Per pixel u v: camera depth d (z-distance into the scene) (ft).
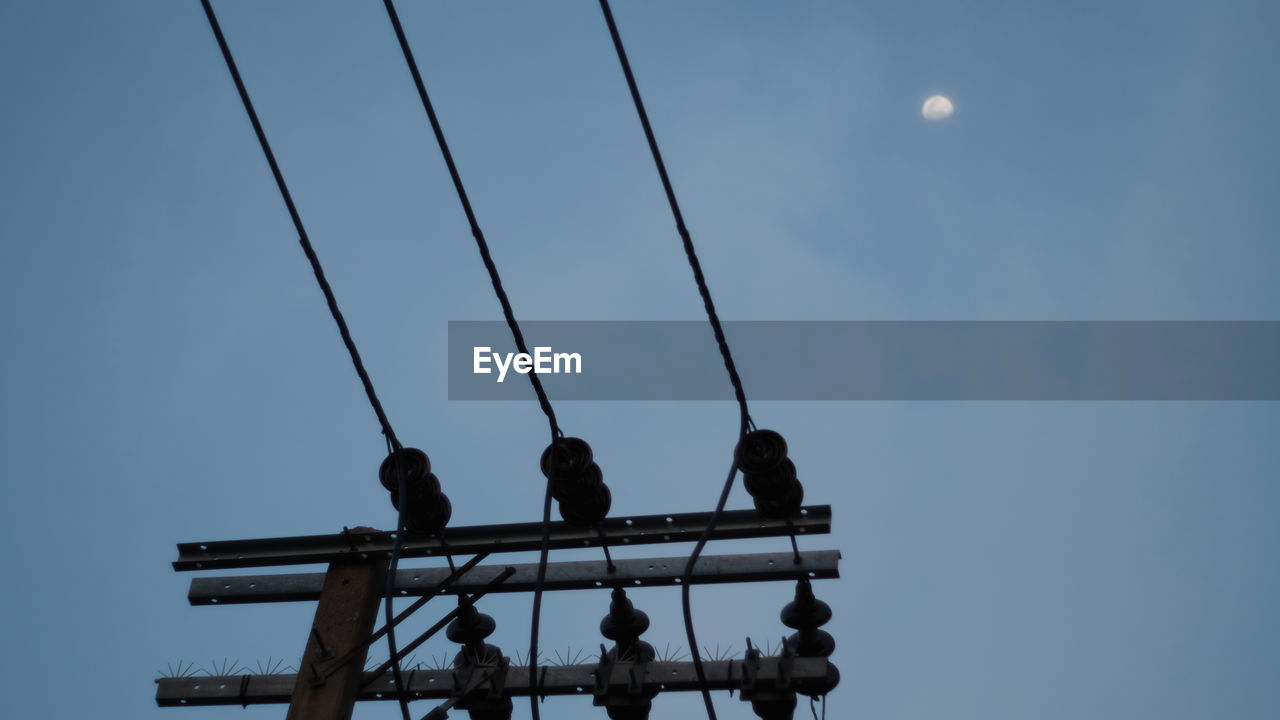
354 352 29.89
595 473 30.66
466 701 31.12
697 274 27.50
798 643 30.76
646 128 26.63
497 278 28.63
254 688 31.63
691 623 28.35
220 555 32.60
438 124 27.30
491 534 31.58
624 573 31.22
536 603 28.43
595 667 31.17
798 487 30.04
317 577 32.68
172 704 31.73
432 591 31.73
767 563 30.81
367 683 30.73
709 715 28.60
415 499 30.94
